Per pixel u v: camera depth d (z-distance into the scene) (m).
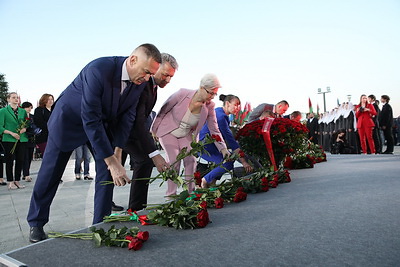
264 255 1.72
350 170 5.54
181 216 2.21
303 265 1.58
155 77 3.25
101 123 2.48
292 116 7.78
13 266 1.68
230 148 4.30
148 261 1.69
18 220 3.60
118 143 2.82
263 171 4.23
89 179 7.48
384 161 7.33
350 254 1.70
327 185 3.96
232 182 3.43
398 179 4.34
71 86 2.63
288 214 2.57
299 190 3.67
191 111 3.64
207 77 3.46
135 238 1.86
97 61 2.54
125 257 1.75
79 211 3.97
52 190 2.71
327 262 1.61
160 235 2.12
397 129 18.95
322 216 2.48
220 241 1.96
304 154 6.80
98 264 1.67
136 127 3.08
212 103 3.84
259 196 3.38
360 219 2.37
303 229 2.16
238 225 2.29
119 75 2.52
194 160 3.86
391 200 3.01
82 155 7.58
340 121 13.55
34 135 6.75
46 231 3.04
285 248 1.81
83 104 2.42
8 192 5.75
